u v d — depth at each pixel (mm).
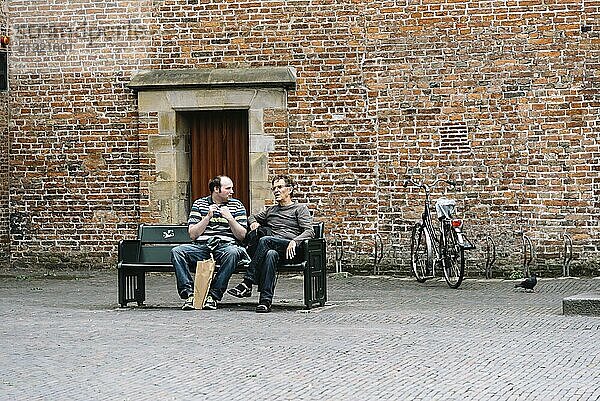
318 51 20172
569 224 19281
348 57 20062
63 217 21219
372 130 19984
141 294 15938
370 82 19984
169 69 20750
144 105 20766
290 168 20312
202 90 20500
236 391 9320
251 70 20344
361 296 17047
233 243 15836
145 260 15922
